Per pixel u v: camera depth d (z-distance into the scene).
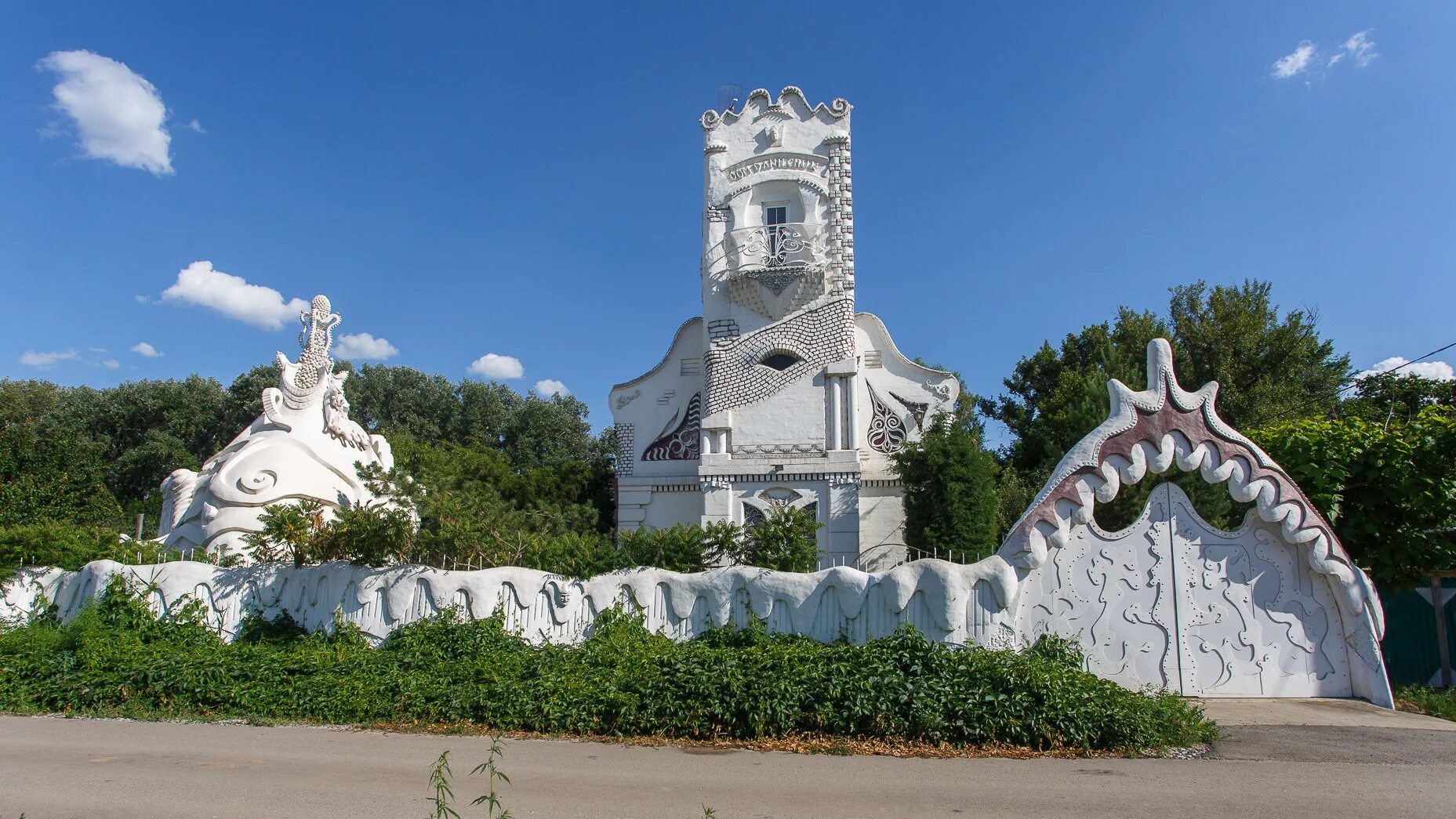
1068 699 8.92
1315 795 7.33
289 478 17.03
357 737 9.41
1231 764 8.28
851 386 22.11
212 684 10.78
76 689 10.90
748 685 9.38
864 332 24.38
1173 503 11.43
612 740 9.12
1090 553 11.38
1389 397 30.50
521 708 9.70
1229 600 11.20
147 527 32.75
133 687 10.95
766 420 22.30
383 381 48.84
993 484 20.03
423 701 10.12
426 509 13.66
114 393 45.88
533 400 51.12
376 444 20.02
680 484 24.31
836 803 7.03
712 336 23.70
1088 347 35.91
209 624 13.84
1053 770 8.05
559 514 28.98
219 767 8.12
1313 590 11.22
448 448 42.59
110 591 13.77
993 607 11.28
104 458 43.19
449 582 12.94
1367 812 6.93
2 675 11.27
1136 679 11.06
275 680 10.85
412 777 7.77
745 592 12.33
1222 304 30.06
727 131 24.66
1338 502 12.34
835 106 24.09
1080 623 11.25
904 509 21.22
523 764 8.22
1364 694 10.87
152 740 9.27
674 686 9.59
